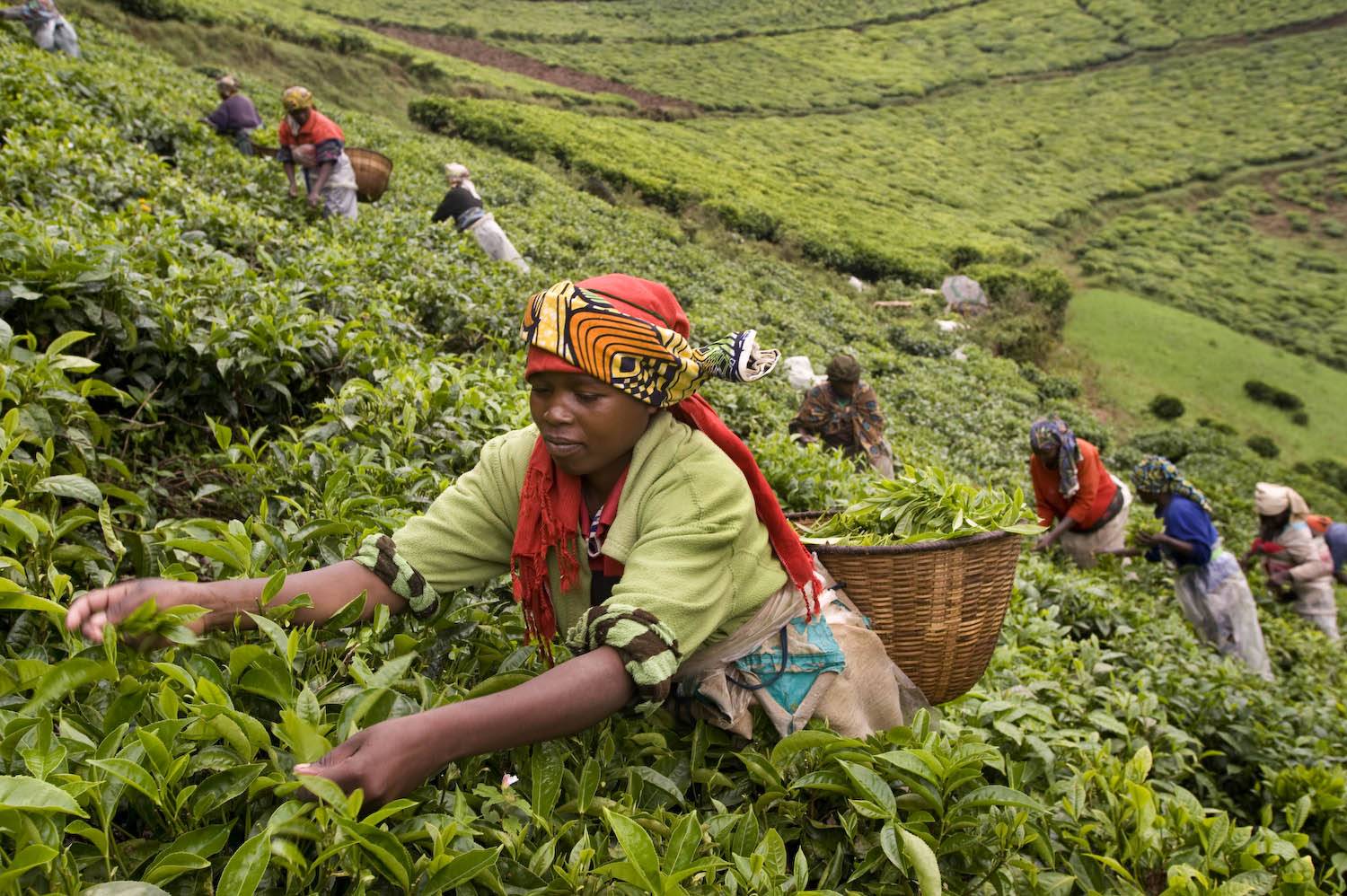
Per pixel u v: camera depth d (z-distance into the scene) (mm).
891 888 2016
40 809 1217
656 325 1748
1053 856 2359
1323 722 4637
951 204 49656
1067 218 50750
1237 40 75750
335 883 1549
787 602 2033
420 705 1873
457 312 5953
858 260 31953
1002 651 3902
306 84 31172
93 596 1638
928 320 27516
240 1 37375
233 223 5633
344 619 1876
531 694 1576
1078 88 71250
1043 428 6668
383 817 1416
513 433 2037
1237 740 4066
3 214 3533
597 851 1730
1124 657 4797
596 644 1675
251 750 1546
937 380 18828
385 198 11680
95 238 3920
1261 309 42156
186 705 1549
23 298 3178
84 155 5773
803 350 16000
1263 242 50750
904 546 2283
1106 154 60812
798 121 58812
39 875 1249
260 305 3885
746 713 2080
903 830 1860
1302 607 8320
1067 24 78875
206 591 1780
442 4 63125
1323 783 3613
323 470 2994
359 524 2391
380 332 4738
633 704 1786
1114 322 36688
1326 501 24938
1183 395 31375
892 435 11336
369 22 55594
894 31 77562
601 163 29844
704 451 1850
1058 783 2719
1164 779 3488
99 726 1586
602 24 69125
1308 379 35125
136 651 1681
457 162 20266
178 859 1322
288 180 8141
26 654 1712
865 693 2172
